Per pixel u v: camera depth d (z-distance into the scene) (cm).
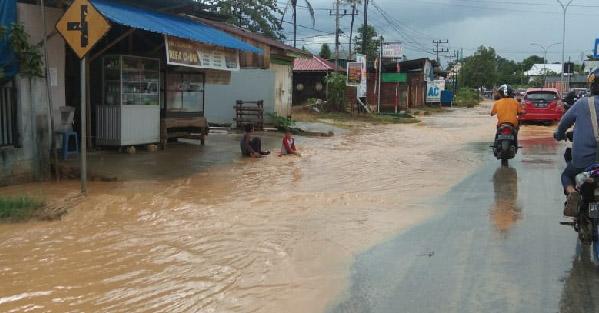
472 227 690
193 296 473
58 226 698
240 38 1959
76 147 1177
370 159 1351
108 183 973
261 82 2205
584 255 571
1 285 499
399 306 446
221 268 543
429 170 1170
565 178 603
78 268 544
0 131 925
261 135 1939
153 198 855
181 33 1164
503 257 566
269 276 521
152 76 1370
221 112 2225
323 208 802
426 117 3619
